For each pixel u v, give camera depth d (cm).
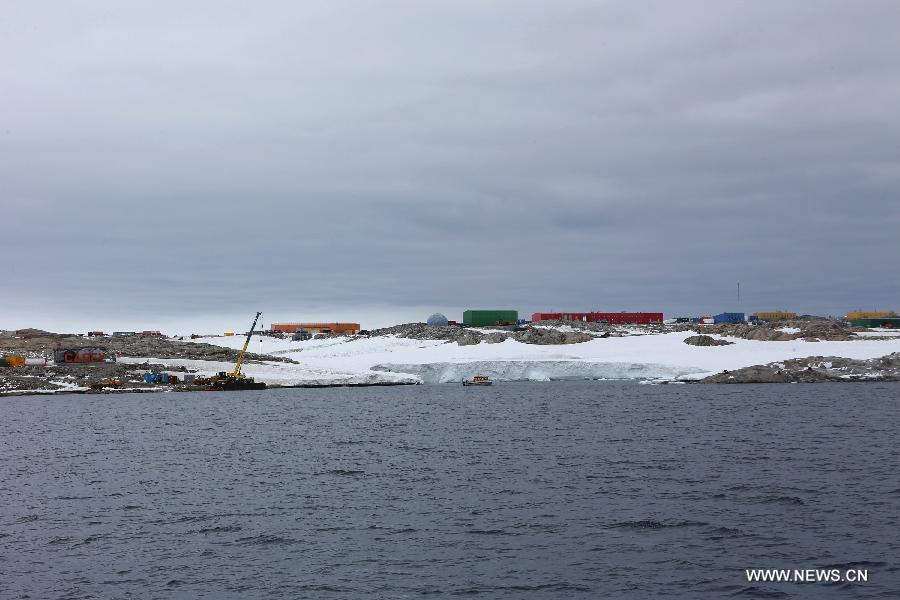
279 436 9369
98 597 3484
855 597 3369
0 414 13250
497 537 4319
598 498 5262
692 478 5944
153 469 6844
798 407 12006
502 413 12000
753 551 4000
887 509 4784
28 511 5112
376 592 3506
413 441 8612
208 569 3831
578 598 3419
